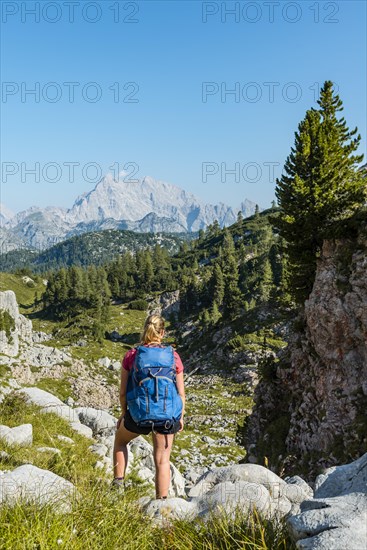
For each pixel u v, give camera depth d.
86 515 4.91
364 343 27.59
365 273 28.16
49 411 16.45
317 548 3.65
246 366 96.69
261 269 168.62
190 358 125.00
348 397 27.23
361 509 4.06
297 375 34.88
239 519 5.03
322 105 37.59
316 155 35.06
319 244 34.59
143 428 6.33
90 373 103.69
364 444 24.20
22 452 9.62
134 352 6.61
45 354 106.19
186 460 47.62
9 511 4.72
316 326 30.34
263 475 7.04
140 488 6.53
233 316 129.62
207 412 74.06
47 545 4.17
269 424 37.47
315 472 26.67
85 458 11.23
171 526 5.04
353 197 33.47
